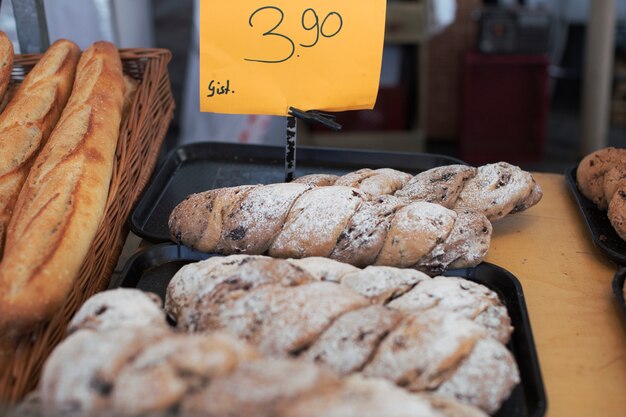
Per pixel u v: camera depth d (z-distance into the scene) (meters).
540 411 0.46
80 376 0.37
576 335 0.56
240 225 0.62
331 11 0.67
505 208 0.68
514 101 2.07
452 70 2.23
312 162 0.86
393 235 0.60
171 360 0.36
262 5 0.67
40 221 0.57
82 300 0.58
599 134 1.90
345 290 0.49
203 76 0.69
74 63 0.86
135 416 0.33
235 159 0.88
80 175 0.64
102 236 0.63
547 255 0.68
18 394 0.47
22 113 0.74
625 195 0.67
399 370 0.43
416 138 2.18
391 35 2.00
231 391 0.34
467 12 2.14
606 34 1.78
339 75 0.70
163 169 0.82
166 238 0.68
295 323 0.46
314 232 0.60
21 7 0.89
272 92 0.70
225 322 0.47
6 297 0.50
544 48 2.00
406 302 0.52
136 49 0.91
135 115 0.77
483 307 0.52
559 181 0.84
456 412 0.41
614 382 0.51
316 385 0.35
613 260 0.65
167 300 0.55
